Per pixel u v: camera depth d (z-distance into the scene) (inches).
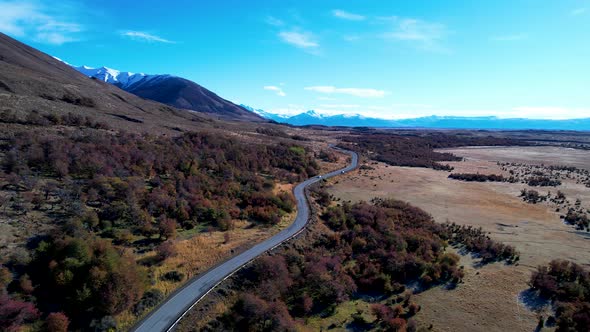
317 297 1568.7
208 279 1504.7
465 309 1552.7
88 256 1314.0
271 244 1904.5
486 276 1844.2
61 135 2502.5
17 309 1074.7
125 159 2383.1
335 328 1391.5
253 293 1472.7
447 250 2175.2
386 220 2476.6
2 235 1360.7
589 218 2815.0
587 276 1770.4
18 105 2834.6
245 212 2260.1
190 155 2935.5
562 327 1380.4
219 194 2431.1
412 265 1850.4
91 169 2059.5
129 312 1242.6
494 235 2425.0
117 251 1476.4
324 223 2380.7
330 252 2010.3
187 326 1216.2
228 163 3129.9
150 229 1718.8
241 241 1903.3
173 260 1595.7
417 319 1472.7
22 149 2087.8
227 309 1359.5
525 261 2021.4
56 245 1337.4
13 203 1574.8
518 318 1491.1
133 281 1286.9
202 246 1768.0
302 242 2010.3
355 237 2178.9
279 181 3321.9
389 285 1694.1
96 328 1131.3
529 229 2561.5
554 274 1823.3
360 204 2829.7
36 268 1277.1
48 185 1776.6
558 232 2504.9
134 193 1956.2
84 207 1706.4
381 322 1438.2
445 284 1768.0
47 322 1082.1
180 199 2111.2
